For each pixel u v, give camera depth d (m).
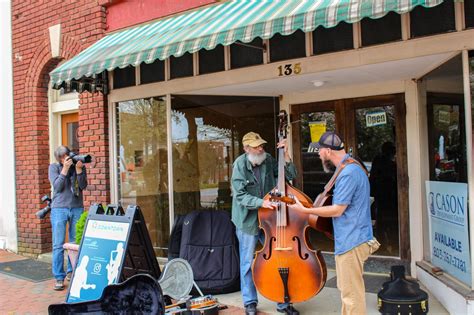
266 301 4.80
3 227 8.27
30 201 7.77
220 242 5.16
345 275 3.46
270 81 5.38
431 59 4.43
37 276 6.42
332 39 4.86
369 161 5.61
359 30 4.68
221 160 6.48
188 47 4.25
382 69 4.84
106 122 6.74
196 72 5.87
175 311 4.03
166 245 6.42
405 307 3.89
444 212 4.56
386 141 5.50
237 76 5.50
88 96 6.87
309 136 6.04
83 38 6.88
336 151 3.58
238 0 5.24
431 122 4.87
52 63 7.55
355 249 3.43
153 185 6.45
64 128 7.91
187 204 6.40
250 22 3.94
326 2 3.71
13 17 7.91
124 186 6.71
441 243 4.68
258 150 4.39
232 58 5.58
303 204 3.93
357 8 3.38
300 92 6.05
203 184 6.48
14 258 7.61
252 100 6.37
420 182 5.20
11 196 8.11
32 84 7.68
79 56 5.74
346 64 4.74
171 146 6.23
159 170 6.37
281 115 4.39
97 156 6.77
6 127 8.15
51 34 7.31
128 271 4.55
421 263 5.10
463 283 4.14
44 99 7.76
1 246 8.30
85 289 4.33
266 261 4.10
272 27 3.76
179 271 4.20
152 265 4.40
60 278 5.77
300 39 5.06
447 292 4.27
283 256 4.00
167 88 6.12
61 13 7.18
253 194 4.45
